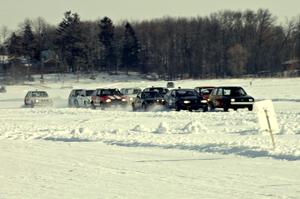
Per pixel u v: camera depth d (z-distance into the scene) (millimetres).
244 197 24453
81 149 44125
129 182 29141
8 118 83312
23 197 25547
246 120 67312
